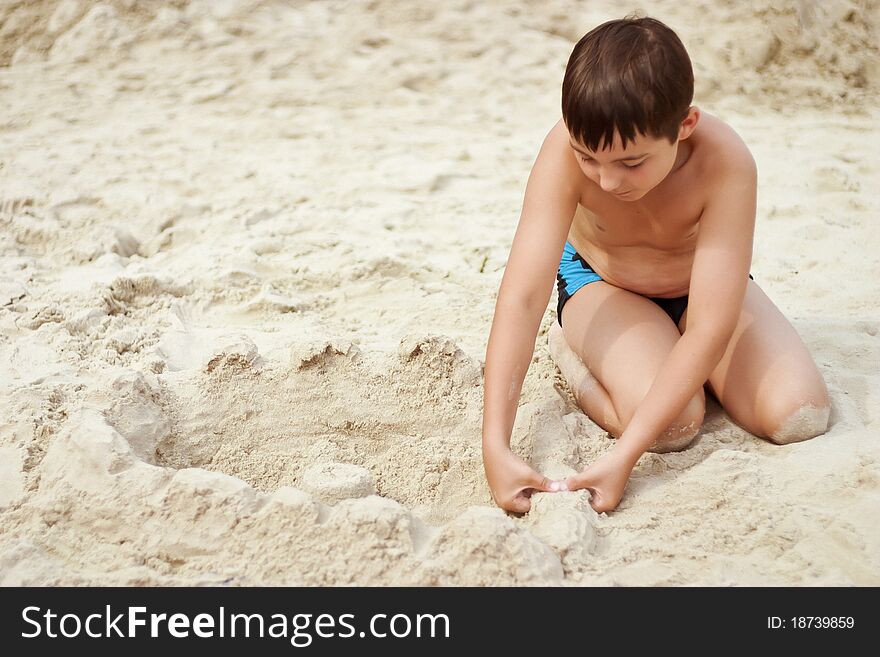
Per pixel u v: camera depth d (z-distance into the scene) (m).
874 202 4.10
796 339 2.32
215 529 1.86
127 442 2.10
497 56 6.15
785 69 6.11
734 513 1.97
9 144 4.82
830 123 5.41
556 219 2.16
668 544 1.90
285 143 4.98
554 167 2.16
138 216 3.90
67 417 2.28
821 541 1.87
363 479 2.07
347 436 2.34
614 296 2.44
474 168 4.68
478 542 1.78
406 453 2.27
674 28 6.36
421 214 4.06
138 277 3.09
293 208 4.09
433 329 2.96
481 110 5.61
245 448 2.30
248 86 5.79
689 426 2.20
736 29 6.27
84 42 6.22
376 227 3.87
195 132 5.10
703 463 2.12
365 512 1.84
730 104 5.78
